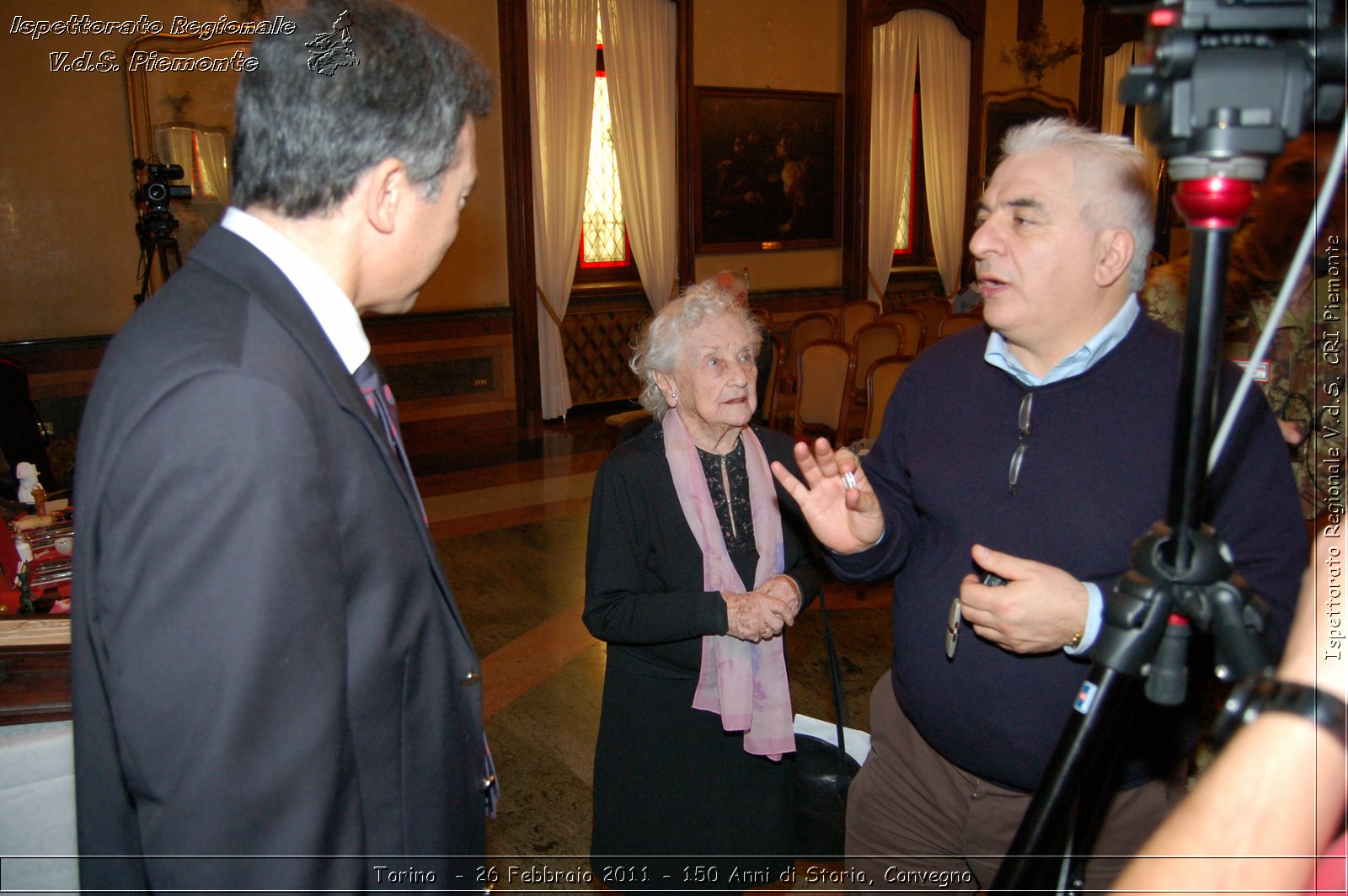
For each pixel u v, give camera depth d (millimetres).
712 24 8586
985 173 10750
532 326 7938
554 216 7934
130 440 813
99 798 961
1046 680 1324
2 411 3879
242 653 800
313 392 913
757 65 8945
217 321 890
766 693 1783
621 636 1734
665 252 8625
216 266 958
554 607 4043
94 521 870
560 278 8039
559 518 5340
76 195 6066
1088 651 1197
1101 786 852
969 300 7898
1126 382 1313
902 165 10070
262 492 818
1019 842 713
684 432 1869
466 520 5332
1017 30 10625
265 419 834
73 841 1698
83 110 6016
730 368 1751
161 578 795
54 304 6098
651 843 1812
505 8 7418
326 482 891
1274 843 463
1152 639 674
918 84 10211
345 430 945
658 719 1808
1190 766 1701
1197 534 671
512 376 7957
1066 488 1325
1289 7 555
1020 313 1306
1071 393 1338
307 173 951
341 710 882
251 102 960
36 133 5910
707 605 1690
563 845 2432
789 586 1766
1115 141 1286
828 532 1406
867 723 2984
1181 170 584
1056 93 11078
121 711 821
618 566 1795
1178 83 575
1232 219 582
